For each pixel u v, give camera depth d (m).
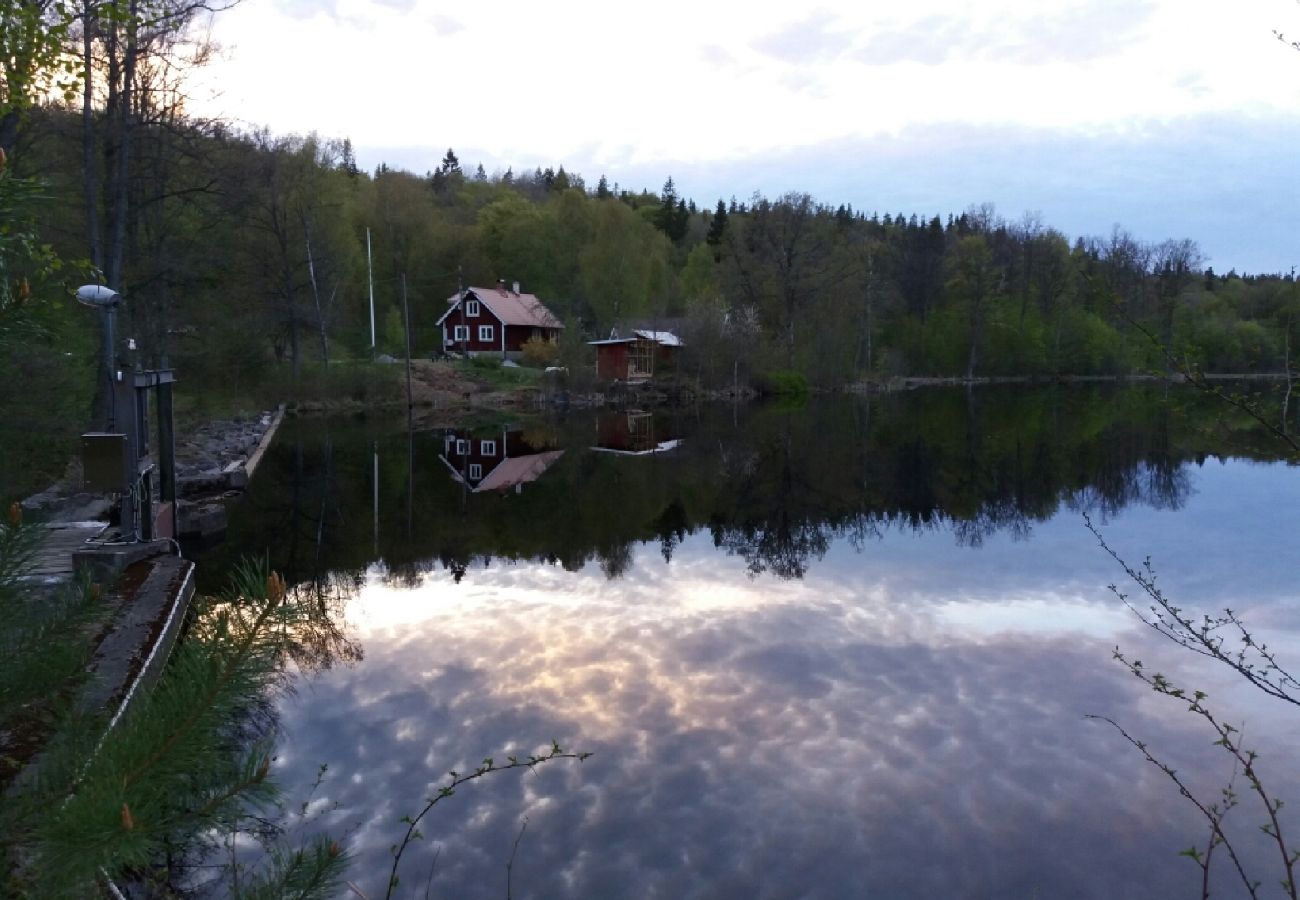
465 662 7.53
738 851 4.75
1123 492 16.80
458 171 95.00
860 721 6.39
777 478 19.38
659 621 8.86
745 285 48.69
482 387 40.59
